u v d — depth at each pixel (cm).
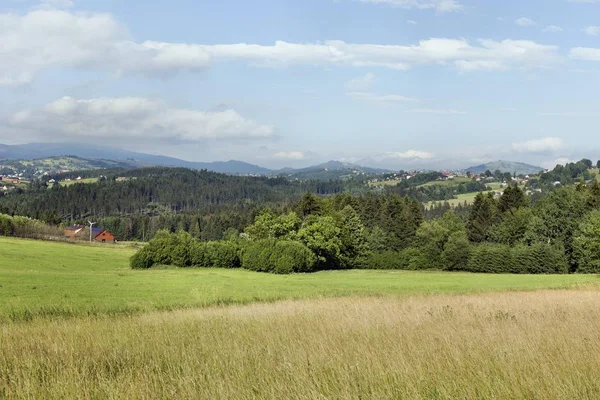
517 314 2017
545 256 8319
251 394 883
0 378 1033
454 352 1141
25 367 1128
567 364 1006
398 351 1170
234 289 4434
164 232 8288
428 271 8956
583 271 8519
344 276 7325
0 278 4672
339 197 12912
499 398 822
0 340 1534
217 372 1027
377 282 5891
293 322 1833
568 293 3606
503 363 1020
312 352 1200
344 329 1584
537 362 1034
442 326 1653
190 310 2592
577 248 8562
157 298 3491
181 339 1484
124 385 937
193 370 1048
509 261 8444
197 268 8000
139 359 1223
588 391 848
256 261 7944
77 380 1001
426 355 1143
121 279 5294
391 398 845
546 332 1466
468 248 8925
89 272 6231
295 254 7994
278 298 3572
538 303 2606
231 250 8331
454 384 879
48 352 1306
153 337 1549
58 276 5238
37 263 6781
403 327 1631
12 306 2784
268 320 1936
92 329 1767
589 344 1226
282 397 862
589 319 1805
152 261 7731
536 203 11456
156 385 950
